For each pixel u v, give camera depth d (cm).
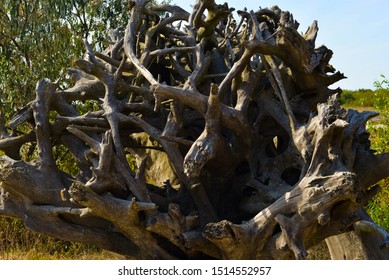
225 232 406
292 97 500
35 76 1114
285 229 411
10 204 479
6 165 466
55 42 1195
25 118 499
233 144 470
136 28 539
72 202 453
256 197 471
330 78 491
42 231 470
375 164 480
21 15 1290
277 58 501
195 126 508
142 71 480
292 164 463
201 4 536
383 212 798
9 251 916
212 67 531
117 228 454
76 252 929
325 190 403
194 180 457
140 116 543
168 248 460
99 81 539
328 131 410
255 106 499
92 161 453
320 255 804
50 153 485
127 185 447
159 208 471
